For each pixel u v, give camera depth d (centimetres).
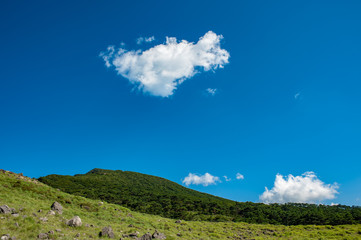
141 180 17088
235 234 3481
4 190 2428
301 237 3425
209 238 2828
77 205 2836
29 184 2961
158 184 17038
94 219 2408
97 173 16762
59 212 2161
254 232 3862
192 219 6519
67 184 10731
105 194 9306
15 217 1634
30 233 1447
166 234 2469
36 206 2145
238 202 10431
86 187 10725
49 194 2833
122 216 2928
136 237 1978
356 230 4144
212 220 6419
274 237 3434
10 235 1348
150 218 3462
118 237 1869
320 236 3534
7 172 3444
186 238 2516
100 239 1697
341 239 3269
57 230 1619
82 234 1700
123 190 11262
